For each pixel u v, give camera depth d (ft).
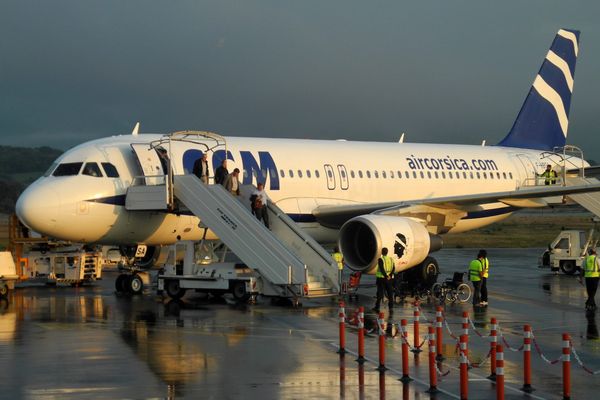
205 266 84.43
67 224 85.51
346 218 103.19
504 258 165.27
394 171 115.44
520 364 51.03
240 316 71.72
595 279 79.46
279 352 53.83
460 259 161.89
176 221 91.45
